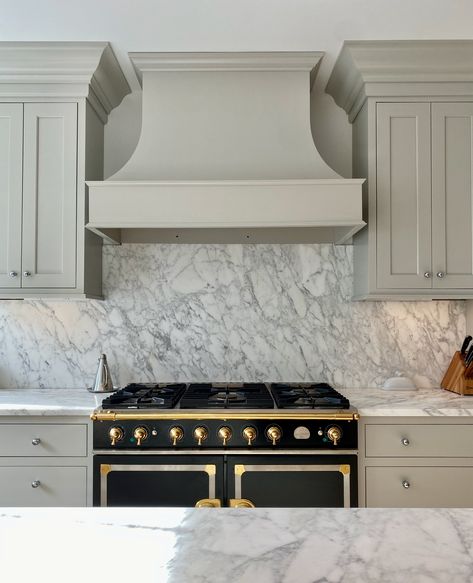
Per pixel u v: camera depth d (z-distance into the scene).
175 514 0.87
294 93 2.30
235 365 2.64
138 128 2.69
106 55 2.28
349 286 2.65
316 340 2.65
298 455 1.98
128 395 2.20
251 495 1.97
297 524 0.83
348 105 2.60
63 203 2.30
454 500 2.02
